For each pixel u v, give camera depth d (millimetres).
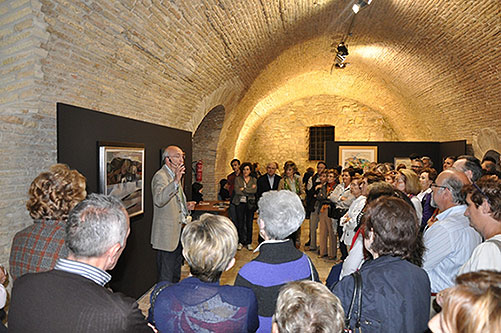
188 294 1242
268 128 14219
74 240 1130
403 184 3391
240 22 5160
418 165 5879
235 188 6242
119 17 3135
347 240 3396
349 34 7262
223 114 8047
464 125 8242
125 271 3711
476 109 7426
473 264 1481
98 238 1137
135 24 3395
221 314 1204
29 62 2477
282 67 8914
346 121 13578
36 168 2594
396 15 5977
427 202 3588
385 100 11664
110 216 1184
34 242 1450
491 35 5332
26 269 1429
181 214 3734
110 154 3262
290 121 14031
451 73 7141
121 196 3504
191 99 5797
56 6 2479
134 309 1064
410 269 1344
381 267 1354
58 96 2807
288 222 1579
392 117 12406
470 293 713
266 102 12469
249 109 10039
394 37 6988
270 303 1468
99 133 3145
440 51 6629
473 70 6457
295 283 1090
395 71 8938
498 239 1482
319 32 7121
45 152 2678
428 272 1952
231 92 7484
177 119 5555
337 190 4934
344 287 1333
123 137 3617
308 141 14094
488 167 4230
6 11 2383
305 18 6125
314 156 14109
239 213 6203
